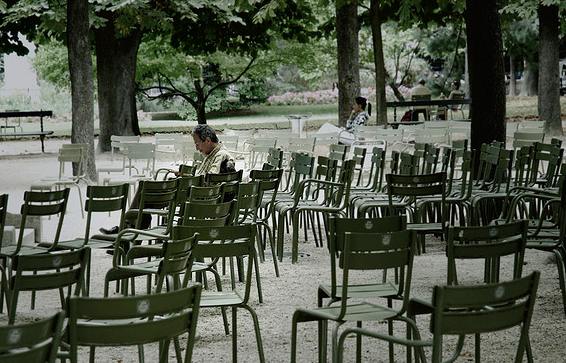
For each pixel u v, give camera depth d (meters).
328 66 44.91
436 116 35.66
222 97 49.91
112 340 4.97
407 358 6.80
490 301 5.23
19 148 35.69
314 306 9.45
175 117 54.19
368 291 7.21
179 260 6.96
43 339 4.49
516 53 44.75
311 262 12.13
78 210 17.98
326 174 13.83
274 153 16.11
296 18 35.69
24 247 9.95
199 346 7.96
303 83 58.38
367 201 12.98
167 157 26.38
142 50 39.28
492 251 6.86
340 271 11.38
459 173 18.72
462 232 7.08
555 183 13.23
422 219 13.45
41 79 50.81
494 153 13.05
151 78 42.84
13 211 16.86
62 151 18.38
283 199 13.77
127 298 5.00
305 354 7.68
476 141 15.41
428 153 14.22
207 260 12.55
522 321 5.44
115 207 10.16
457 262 11.70
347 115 29.31
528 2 30.56
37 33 36.97
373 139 22.62
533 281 5.38
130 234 10.47
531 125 24.27
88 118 21.98
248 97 52.41
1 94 53.50
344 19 29.16
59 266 7.06
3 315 9.15
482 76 15.24
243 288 10.48
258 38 35.84
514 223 7.20
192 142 22.42
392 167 14.52
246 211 11.60
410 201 12.57
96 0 27.70
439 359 5.34
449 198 12.60
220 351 7.79
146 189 10.44
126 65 31.19
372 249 6.44
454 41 44.47
